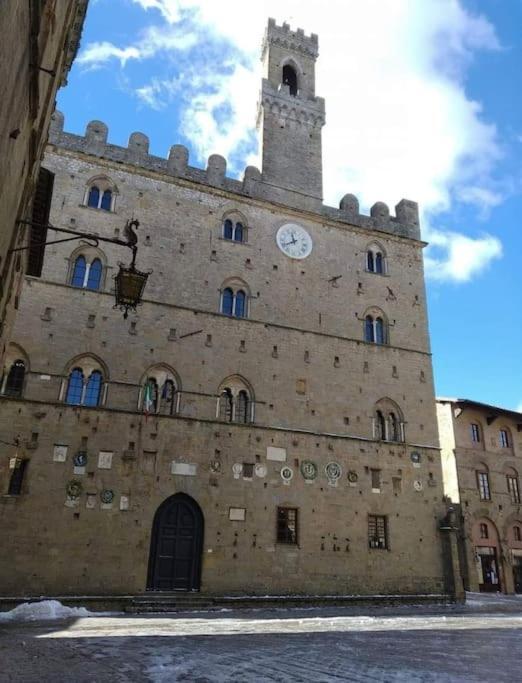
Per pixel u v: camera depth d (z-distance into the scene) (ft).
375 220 163.43
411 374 149.79
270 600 113.29
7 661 44.42
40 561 101.19
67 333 116.88
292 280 144.66
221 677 38.52
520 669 42.57
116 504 109.19
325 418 135.03
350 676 39.09
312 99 168.45
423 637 64.44
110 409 114.52
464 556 173.68
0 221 40.19
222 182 145.89
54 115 131.03
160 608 102.17
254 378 131.13
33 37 38.09
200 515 116.26
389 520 132.98
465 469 183.42
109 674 39.42
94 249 126.11
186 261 133.90
